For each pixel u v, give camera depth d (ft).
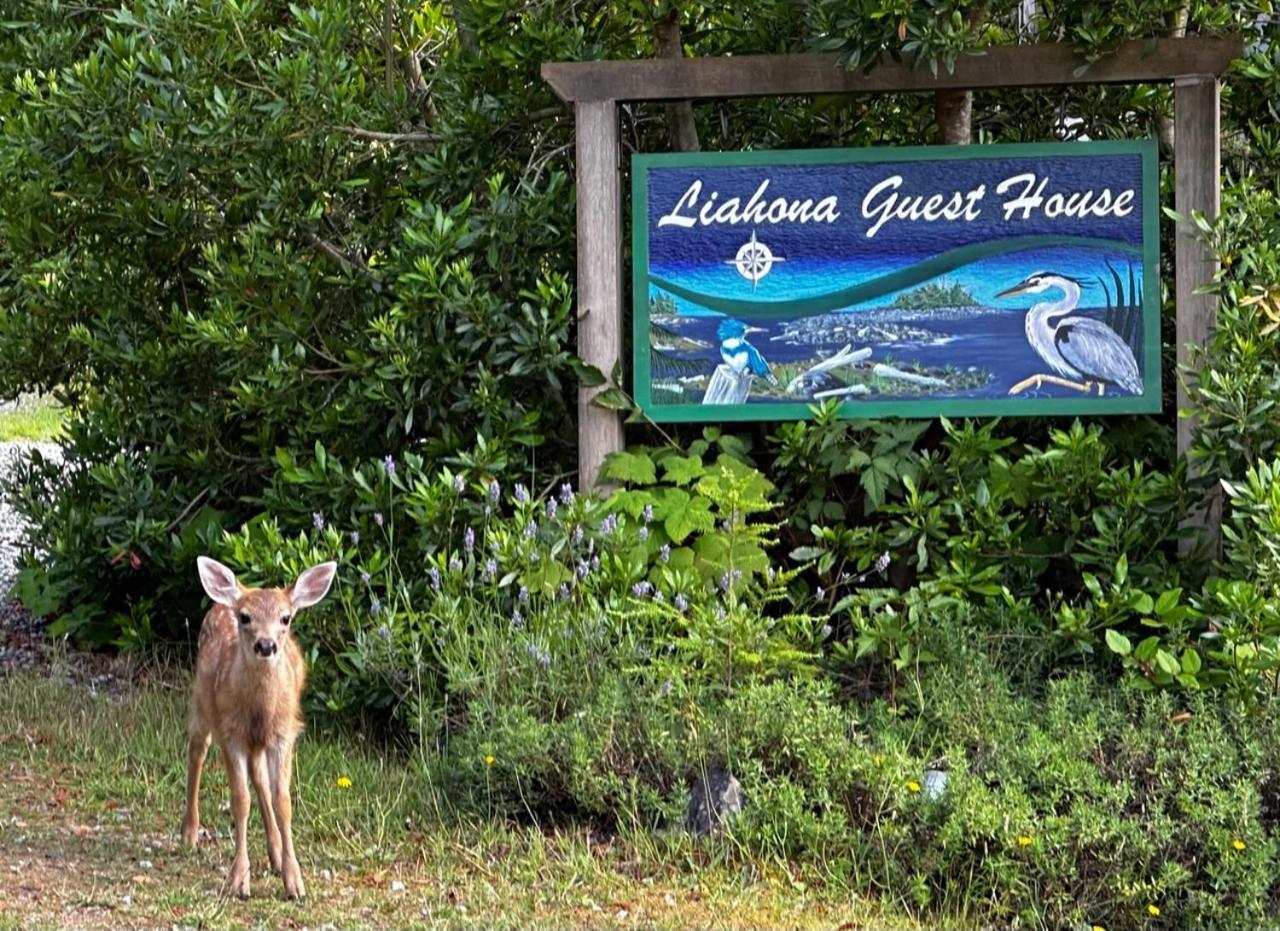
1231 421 24.88
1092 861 21.01
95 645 31.86
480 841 21.80
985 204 26.63
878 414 26.81
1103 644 24.68
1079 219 26.45
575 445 29.04
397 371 27.50
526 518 25.71
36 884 19.66
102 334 31.76
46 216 31.55
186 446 31.78
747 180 27.04
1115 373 26.45
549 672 23.99
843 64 26.37
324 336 29.78
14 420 65.82
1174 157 27.14
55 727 26.23
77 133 29.55
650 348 27.25
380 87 32.94
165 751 25.26
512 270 28.73
